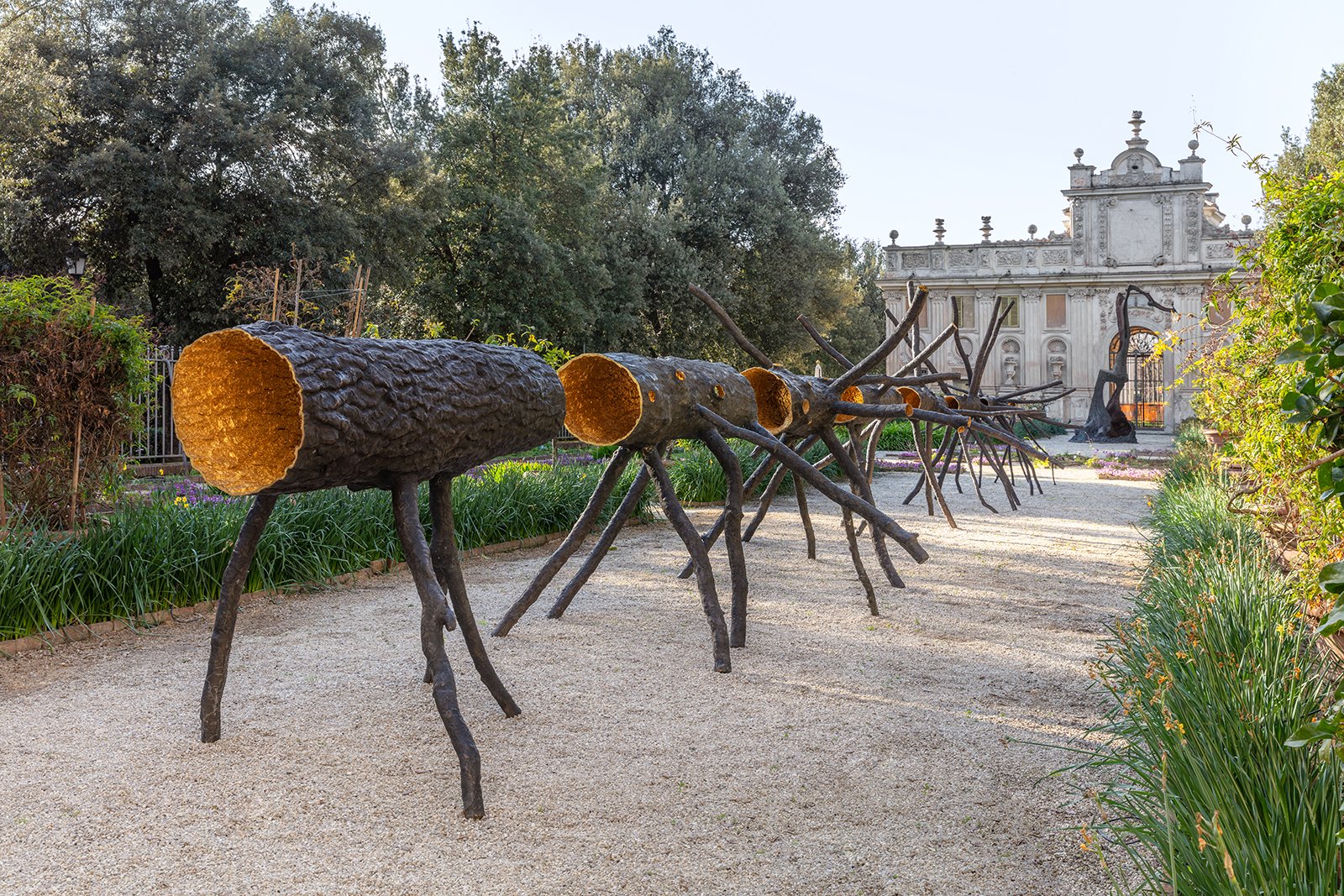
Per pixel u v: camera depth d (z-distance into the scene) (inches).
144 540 210.2
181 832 106.0
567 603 209.2
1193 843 80.4
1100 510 409.7
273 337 109.2
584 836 105.3
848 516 214.4
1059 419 1562.5
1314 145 1103.0
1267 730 97.6
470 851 102.0
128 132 794.2
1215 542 204.8
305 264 797.2
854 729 139.6
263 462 121.5
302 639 190.1
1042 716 144.9
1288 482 166.2
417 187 944.9
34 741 134.0
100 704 150.6
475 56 1050.7
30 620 184.9
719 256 1282.0
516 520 310.3
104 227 826.8
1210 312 227.8
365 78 956.6
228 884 94.6
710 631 198.7
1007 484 410.9
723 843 103.7
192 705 149.6
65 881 95.0
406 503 127.0
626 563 278.4
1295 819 80.7
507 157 1042.7
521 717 144.9
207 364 118.3
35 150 788.6
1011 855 100.6
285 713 146.0
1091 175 1555.1
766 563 278.1
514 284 995.3
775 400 216.8
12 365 222.2
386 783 119.6
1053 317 1584.6
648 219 1155.9
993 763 126.0
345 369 112.2
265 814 110.7
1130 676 130.0
